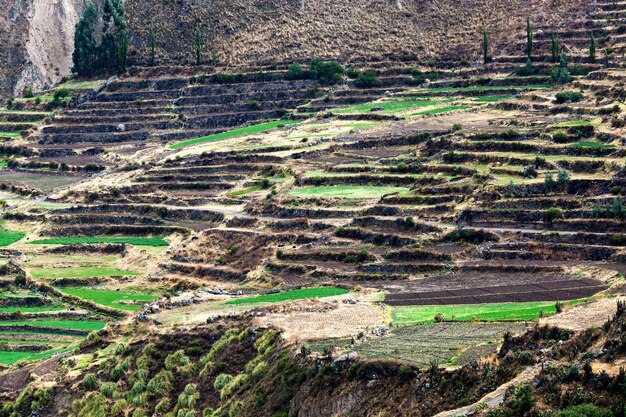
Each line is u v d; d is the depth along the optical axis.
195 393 154.50
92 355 177.88
